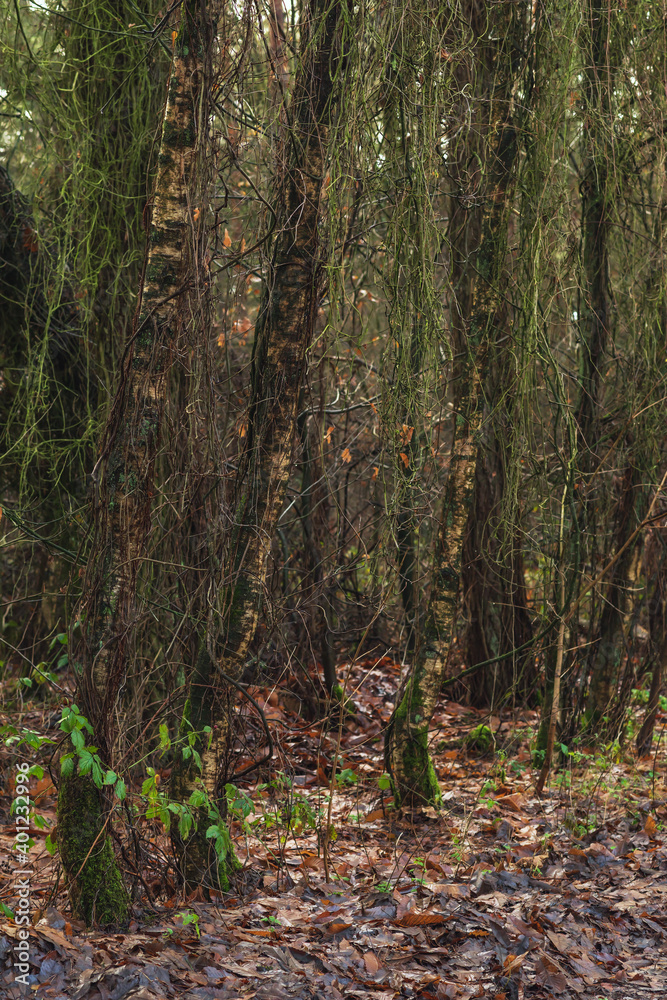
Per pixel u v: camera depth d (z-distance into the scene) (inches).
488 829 203.6
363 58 165.9
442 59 191.0
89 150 244.2
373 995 124.2
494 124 213.5
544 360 227.6
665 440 252.1
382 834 204.4
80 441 252.4
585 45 229.3
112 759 136.3
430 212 185.8
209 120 140.5
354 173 171.9
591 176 252.4
